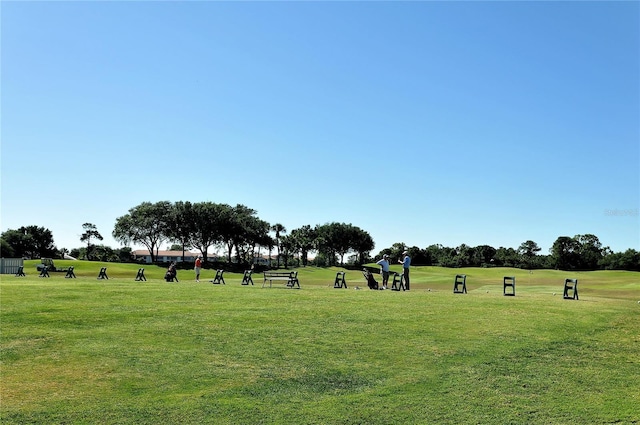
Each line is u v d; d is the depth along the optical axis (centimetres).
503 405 1095
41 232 16800
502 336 1669
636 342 1617
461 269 10200
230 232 12188
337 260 16438
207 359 1428
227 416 1036
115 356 1452
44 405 1090
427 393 1167
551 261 13162
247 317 1978
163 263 11694
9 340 1606
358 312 2088
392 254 14100
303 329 1772
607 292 3703
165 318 1958
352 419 1023
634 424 997
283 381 1252
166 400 1123
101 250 15112
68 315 1986
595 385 1226
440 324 1845
